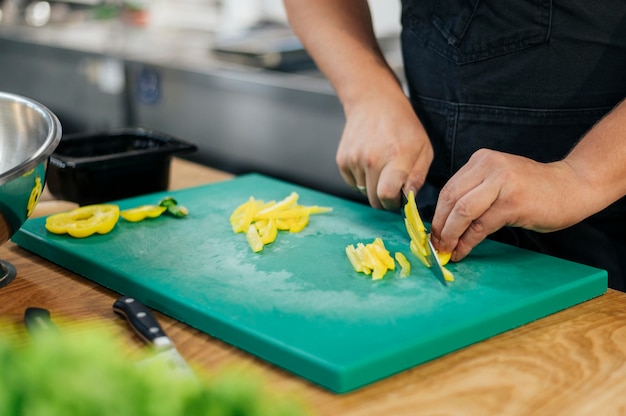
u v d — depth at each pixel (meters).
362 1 1.52
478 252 1.16
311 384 0.82
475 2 1.31
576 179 1.07
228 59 2.43
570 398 0.79
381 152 1.27
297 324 0.89
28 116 1.10
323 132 2.11
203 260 1.09
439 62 1.38
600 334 0.95
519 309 0.96
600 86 1.29
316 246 1.16
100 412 0.44
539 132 1.33
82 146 1.49
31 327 0.85
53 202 1.44
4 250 1.21
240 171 2.38
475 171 1.08
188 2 3.13
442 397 0.79
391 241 1.20
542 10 1.26
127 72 2.60
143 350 0.87
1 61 3.10
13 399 0.44
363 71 1.38
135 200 1.37
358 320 0.91
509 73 1.31
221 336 0.91
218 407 0.46
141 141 1.53
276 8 3.02
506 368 0.86
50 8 3.35
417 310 0.94
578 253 1.34
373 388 0.81
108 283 1.07
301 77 2.24
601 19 1.25
